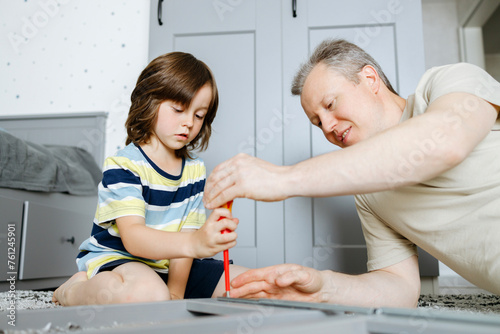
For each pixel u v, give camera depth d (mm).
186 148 1159
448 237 802
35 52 2166
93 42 2131
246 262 1636
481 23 3094
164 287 812
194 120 1053
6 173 1527
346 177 596
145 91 1043
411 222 855
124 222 893
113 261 921
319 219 1635
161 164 1078
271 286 732
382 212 921
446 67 801
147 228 845
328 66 930
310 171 613
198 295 1034
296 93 1041
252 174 634
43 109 2123
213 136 1714
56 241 1774
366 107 900
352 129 919
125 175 961
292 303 511
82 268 1003
